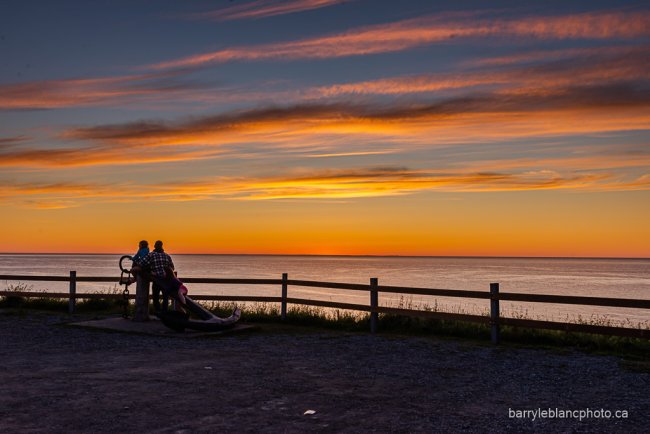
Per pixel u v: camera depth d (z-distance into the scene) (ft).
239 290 240.94
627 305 33.30
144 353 34.58
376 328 44.21
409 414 21.83
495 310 38.65
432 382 27.40
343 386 26.32
